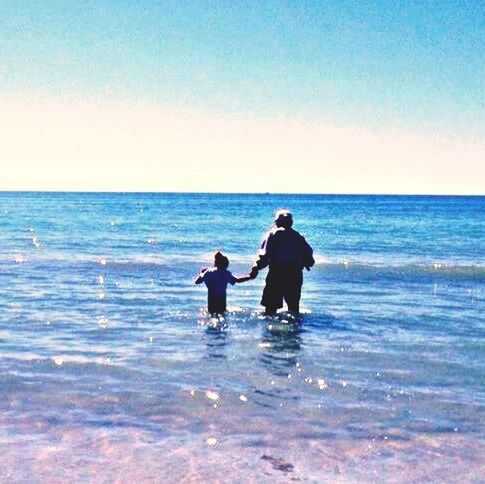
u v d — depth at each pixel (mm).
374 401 5664
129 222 64500
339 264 21531
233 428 4875
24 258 23016
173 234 43500
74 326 9586
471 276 18719
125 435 4680
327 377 6516
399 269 20328
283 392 5926
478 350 7969
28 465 4066
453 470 4086
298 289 11258
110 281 16156
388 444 4566
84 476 3904
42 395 5715
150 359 7289
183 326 9703
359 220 78375
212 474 3965
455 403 5617
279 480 3879
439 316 10984
